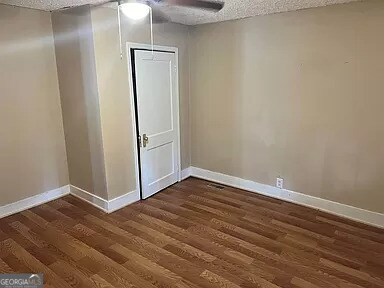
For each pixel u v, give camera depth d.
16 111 3.29
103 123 3.22
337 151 3.20
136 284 2.26
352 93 3.00
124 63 3.32
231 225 3.13
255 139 3.82
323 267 2.44
